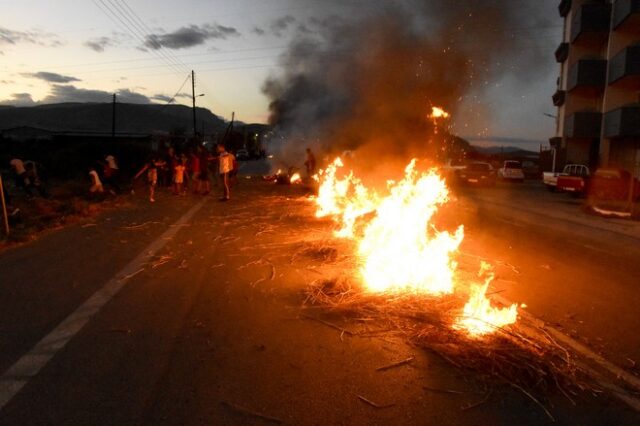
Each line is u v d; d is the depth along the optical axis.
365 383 4.01
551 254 9.57
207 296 6.22
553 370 4.21
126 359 4.41
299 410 3.61
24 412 3.54
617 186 21.42
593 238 11.77
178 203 16.44
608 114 27.91
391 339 4.84
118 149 29.59
